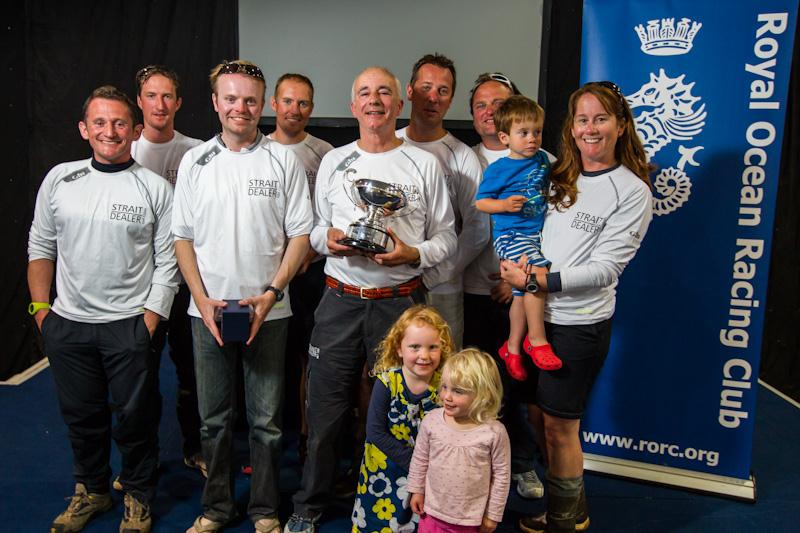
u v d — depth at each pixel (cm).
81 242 244
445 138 289
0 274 408
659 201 290
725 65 274
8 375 416
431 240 253
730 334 289
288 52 436
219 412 254
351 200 249
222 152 243
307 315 317
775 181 275
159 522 271
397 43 421
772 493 301
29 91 425
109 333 248
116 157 246
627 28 285
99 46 436
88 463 265
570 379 237
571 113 233
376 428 230
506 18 405
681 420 300
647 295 297
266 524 260
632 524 276
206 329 246
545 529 259
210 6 437
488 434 208
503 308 293
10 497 285
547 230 242
